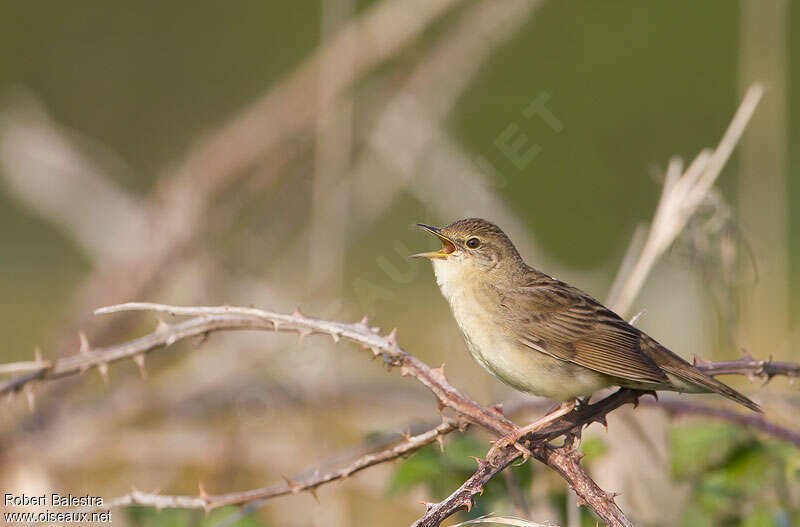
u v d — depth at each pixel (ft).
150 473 34.40
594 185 72.79
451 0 45.27
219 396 35.27
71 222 48.14
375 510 35.29
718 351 35.76
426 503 18.42
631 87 86.99
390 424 33.27
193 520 27.02
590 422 21.13
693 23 91.91
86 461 34.71
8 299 60.18
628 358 23.35
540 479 26.00
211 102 80.89
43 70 79.41
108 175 56.39
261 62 84.12
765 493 24.99
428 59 48.26
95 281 42.27
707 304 36.81
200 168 44.37
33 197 49.21
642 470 25.82
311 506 31.09
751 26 37.45
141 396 35.91
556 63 86.53
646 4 91.56
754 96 25.53
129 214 47.75
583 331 24.76
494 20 49.67
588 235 69.72
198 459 34.58
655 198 68.08
